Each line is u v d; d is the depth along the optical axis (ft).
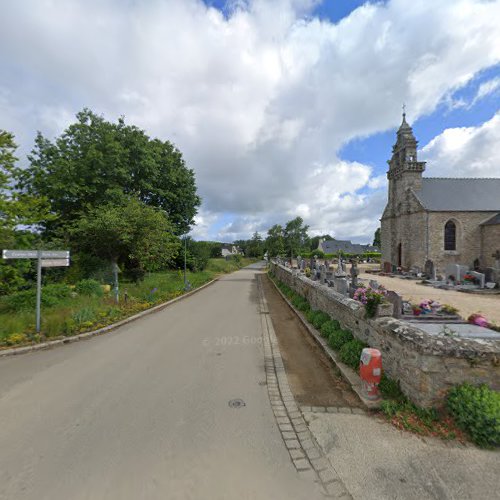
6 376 16.55
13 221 32.22
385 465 9.08
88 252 54.54
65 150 63.82
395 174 92.07
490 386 11.18
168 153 89.51
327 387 14.92
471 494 7.88
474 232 78.84
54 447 10.09
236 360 18.99
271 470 8.93
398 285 57.77
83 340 23.66
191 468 9.02
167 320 31.19
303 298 38.81
